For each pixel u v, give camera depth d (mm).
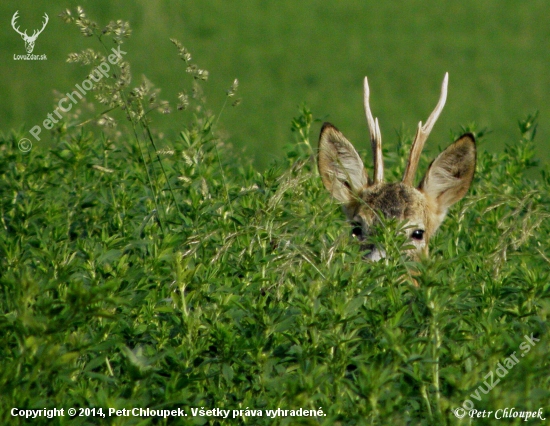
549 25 52312
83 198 11312
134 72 40500
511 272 8719
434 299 6883
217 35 48656
